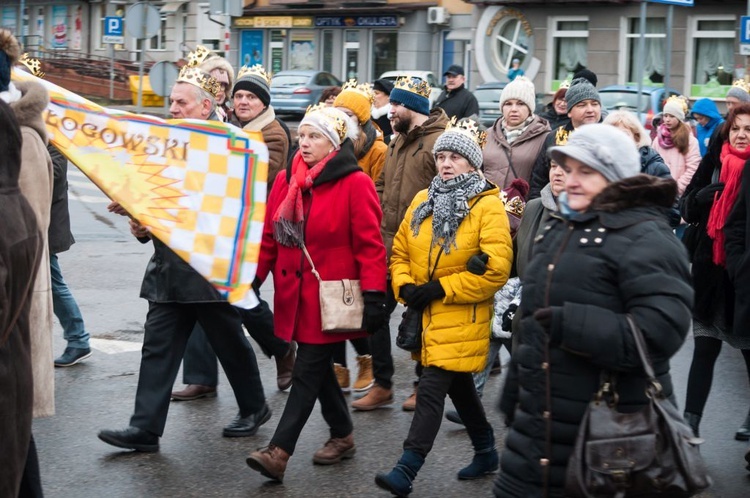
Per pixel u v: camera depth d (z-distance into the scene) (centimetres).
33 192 410
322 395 561
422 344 532
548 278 357
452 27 3706
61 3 4934
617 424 341
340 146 548
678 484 337
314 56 4009
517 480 363
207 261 454
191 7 4269
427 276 533
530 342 362
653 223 351
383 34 3847
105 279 1070
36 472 413
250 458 527
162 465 561
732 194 568
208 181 456
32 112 410
